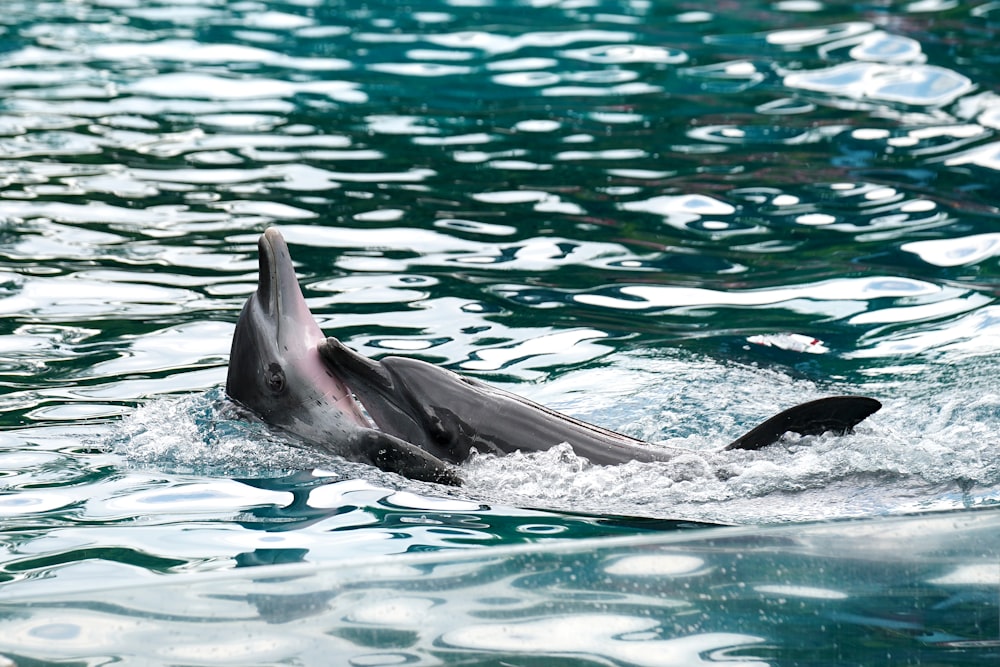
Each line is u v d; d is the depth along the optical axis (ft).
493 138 115.44
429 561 42.11
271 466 56.75
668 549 42.57
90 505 51.90
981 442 57.77
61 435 59.31
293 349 61.16
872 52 139.23
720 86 130.62
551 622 37.83
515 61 144.15
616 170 105.91
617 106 125.08
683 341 72.79
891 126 114.73
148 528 49.47
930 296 78.59
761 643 36.32
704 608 38.55
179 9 173.99
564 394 65.16
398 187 101.91
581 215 95.35
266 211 95.76
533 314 76.69
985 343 70.90
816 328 74.49
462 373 67.41
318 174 105.09
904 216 93.04
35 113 122.01
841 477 53.57
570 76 136.98
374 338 72.18
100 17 168.04
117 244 88.17
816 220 93.15
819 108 121.49
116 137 115.03
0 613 39.17
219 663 35.88
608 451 56.44
